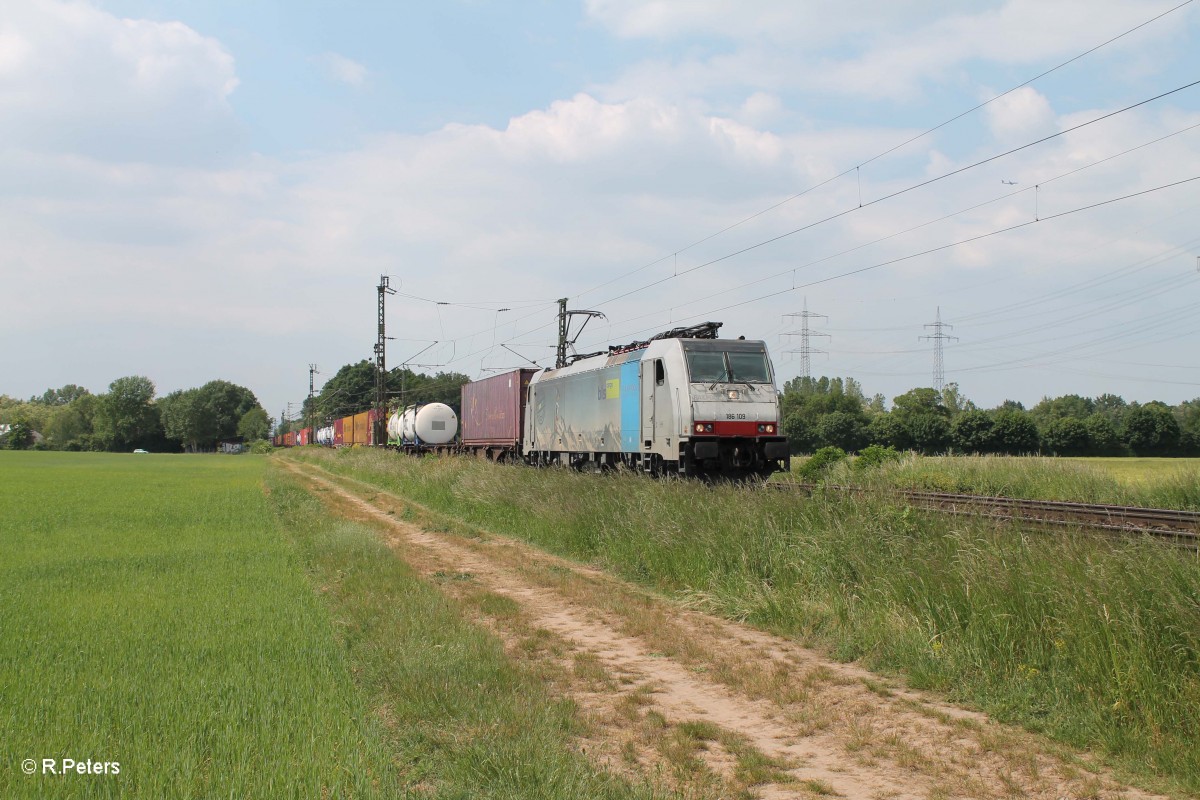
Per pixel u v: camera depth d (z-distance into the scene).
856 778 5.53
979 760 5.80
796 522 11.70
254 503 26.02
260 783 4.73
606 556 14.16
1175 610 6.41
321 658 7.48
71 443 144.25
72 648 7.87
